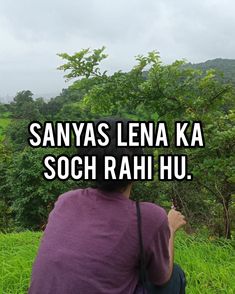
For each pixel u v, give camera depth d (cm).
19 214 2066
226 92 529
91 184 216
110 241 195
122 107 558
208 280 378
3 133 7225
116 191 208
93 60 561
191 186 538
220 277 379
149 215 201
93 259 192
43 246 201
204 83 526
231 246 461
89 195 209
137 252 198
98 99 553
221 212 545
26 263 432
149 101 539
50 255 196
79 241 196
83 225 200
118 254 194
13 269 423
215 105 537
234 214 534
